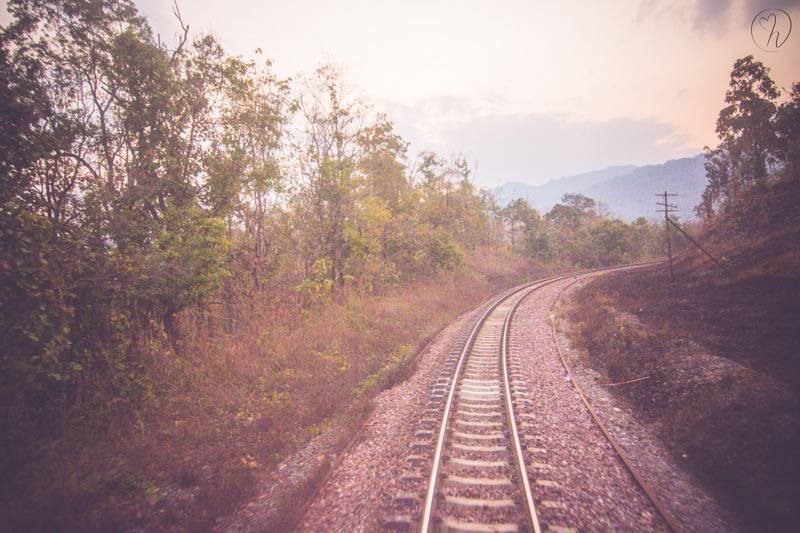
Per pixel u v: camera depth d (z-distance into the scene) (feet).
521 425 24.13
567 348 44.14
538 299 80.43
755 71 105.29
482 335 50.16
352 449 23.20
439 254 94.79
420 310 68.03
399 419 26.89
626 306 57.77
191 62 39.09
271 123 44.65
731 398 24.16
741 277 53.57
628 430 24.86
